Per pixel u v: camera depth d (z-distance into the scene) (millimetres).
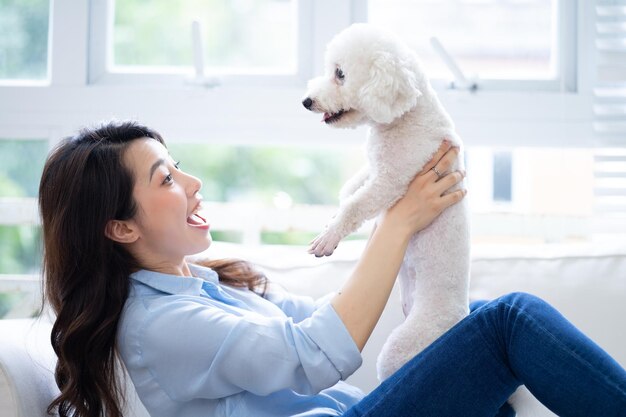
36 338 1255
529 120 1893
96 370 1151
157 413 1142
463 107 1900
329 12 1917
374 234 1174
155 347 1098
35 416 1117
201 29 1859
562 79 1898
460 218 1202
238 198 3439
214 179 3414
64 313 1168
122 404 1302
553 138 1896
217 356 1071
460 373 1042
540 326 1016
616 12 1888
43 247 1229
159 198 1170
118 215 1170
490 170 2074
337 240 1170
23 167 1993
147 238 1197
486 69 1948
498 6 1940
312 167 3545
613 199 1930
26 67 2006
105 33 1979
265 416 1129
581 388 963
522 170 2031
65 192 1167
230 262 1444
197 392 1093
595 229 1840
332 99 1150
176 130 1945
